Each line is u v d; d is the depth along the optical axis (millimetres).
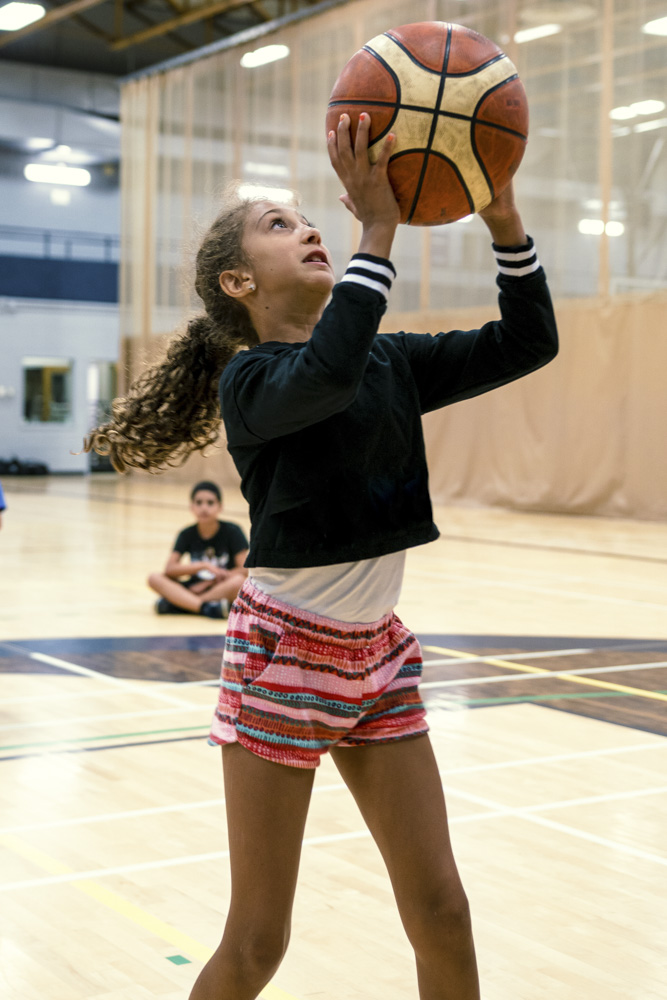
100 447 1977
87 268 24141
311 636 1621
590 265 13359
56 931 2373
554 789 3387
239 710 1632
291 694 1604
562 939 2350
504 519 13531
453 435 15328
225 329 1797
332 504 1603
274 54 16906
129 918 2441
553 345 1768
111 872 2709
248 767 1611
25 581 8289
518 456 14422
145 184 19656
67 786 3412
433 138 1557
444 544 10930
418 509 1673
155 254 19500
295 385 1463
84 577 8539
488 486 14898
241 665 1646
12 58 23219
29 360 23766
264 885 1602
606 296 13203
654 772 3572
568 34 13344
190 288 1895
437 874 1623
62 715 4305
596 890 2611
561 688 4797
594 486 13508
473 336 1778
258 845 1600
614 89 12922
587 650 5684
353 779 1697
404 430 1668
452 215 1639
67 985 2131
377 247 1515
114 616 6793
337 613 1624
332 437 1602
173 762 3676
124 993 2100
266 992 2111
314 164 16359
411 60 1569
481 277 14359
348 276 1505
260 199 1765
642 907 2516
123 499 17047
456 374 1767
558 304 13711
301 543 1603
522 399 14305
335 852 2861
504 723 4195
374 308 1482
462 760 3701
